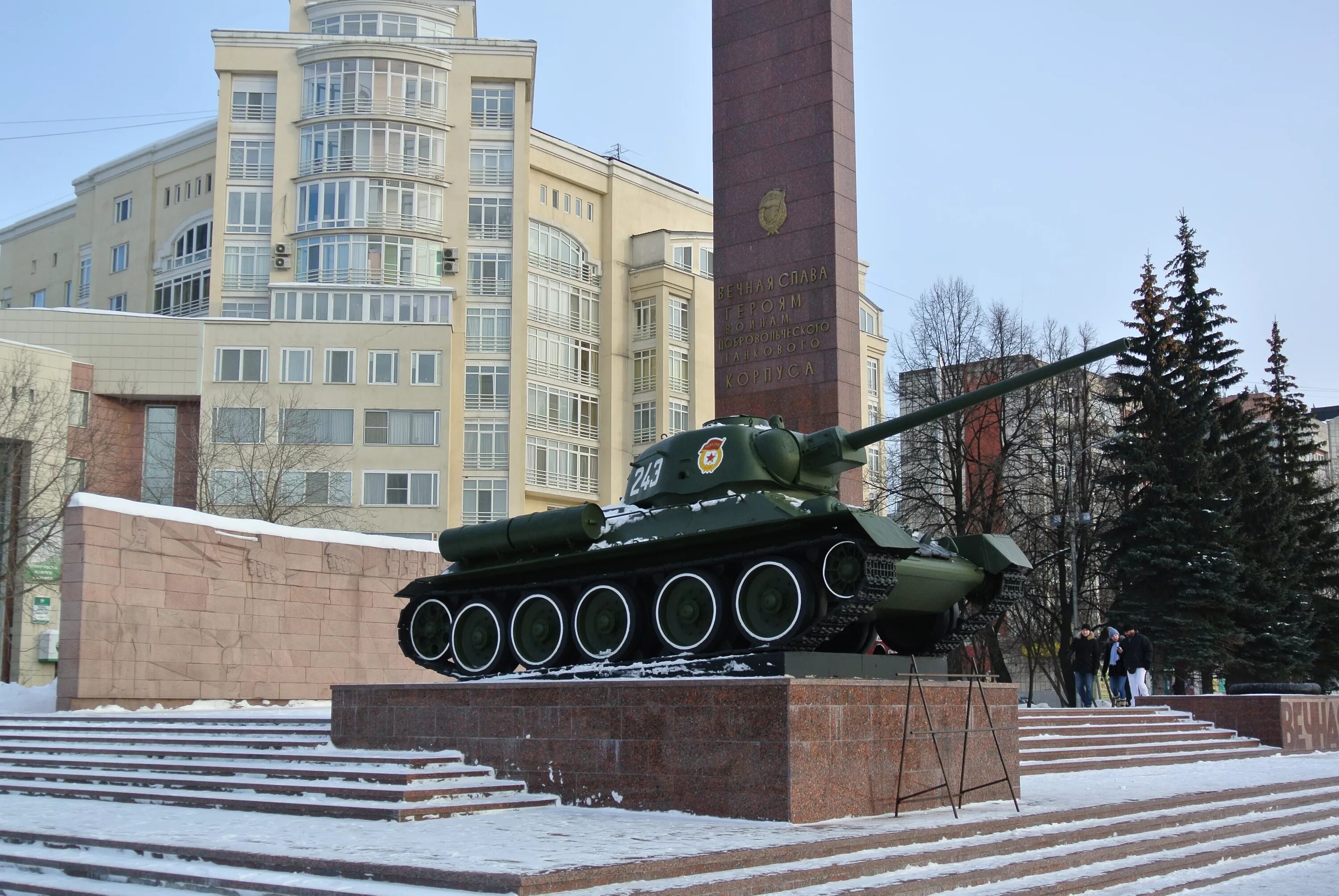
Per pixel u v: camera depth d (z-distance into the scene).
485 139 61.78
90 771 16.67
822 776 12.47
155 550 27.08
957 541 16.45
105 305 68.00
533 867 9.01
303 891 8.99
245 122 60.28
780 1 28.73
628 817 12.82
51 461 47.47
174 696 27.00
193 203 64.81
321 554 30.58
